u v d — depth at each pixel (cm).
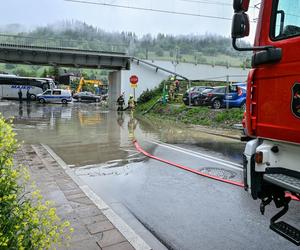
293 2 308
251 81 354
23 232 223
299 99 294
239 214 495
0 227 211
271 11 333
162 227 449
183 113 2206
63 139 1257
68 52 3500
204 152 1022
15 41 3506
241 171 767
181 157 935
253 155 360
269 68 330
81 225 418
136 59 3566
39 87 4994
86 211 466
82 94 5484
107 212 464
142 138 1330
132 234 397
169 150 1054
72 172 698
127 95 3544
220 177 707
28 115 2378
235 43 321
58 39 3631
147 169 785
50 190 558
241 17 315
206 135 1448
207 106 2208
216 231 436
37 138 1266
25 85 4953
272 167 335
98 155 958
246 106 368
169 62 3700
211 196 580
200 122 1878
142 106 3147
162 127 1762
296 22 303
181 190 616
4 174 235
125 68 3634
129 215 491
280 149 330
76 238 381
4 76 4922
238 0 313
